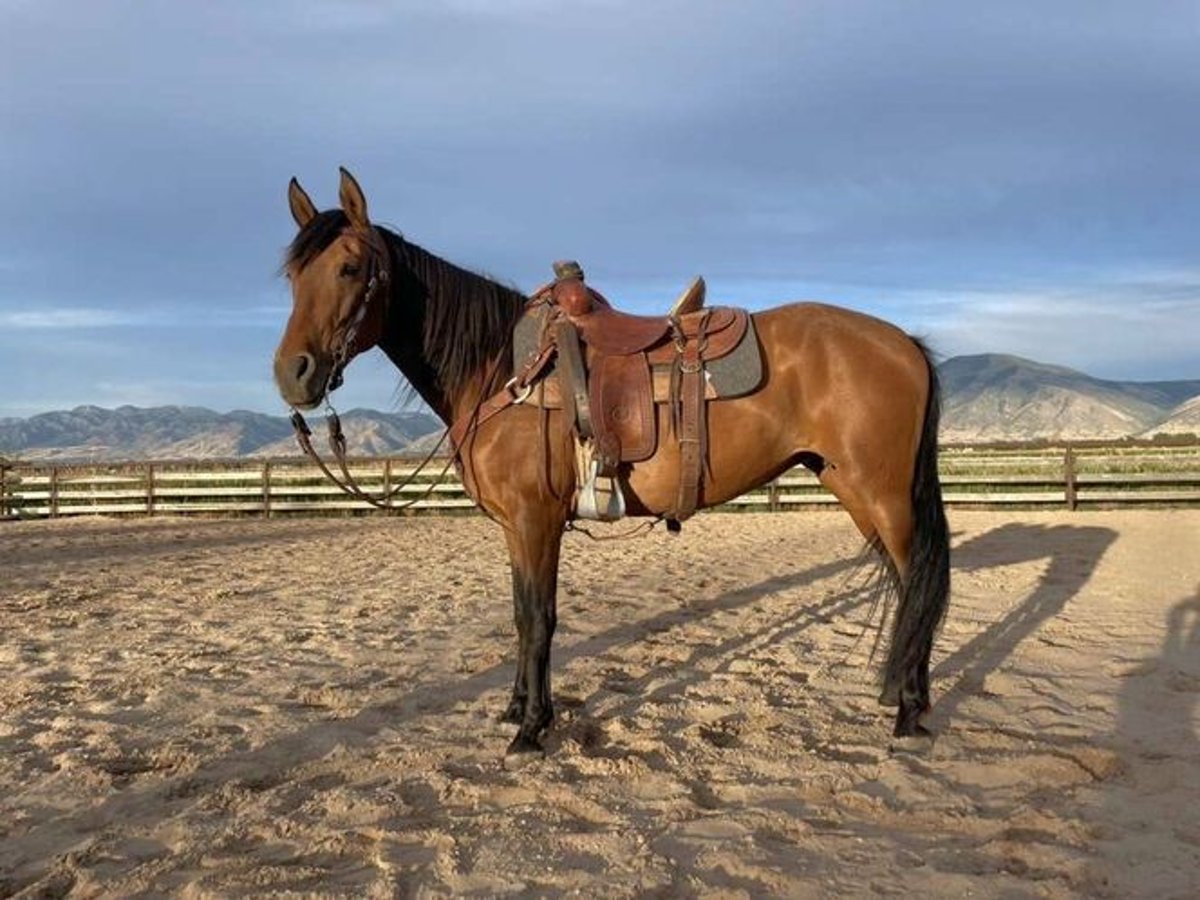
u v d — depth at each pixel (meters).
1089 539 10.43
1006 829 2.76
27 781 3.40
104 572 9.12
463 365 3.74
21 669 5.12
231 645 5.71
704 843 2.71
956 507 14.65
